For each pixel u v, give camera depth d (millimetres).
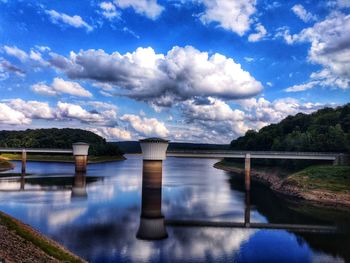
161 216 96688
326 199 129750
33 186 152625
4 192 133625
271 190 159875
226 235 79000
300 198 135625
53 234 74812
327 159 171625
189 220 92938
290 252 67812
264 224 90312
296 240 75812
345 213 106688
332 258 64500
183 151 176500
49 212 96625
